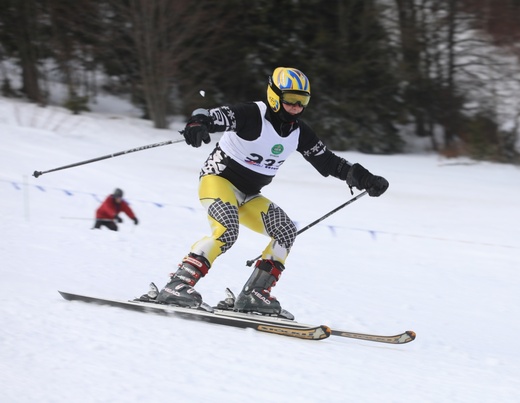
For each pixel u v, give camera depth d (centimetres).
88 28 7881
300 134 1579
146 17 7369
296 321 1617
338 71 8194
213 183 1558
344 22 8294
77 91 8256
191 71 8119
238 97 8475
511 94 7912
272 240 1611
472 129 7756
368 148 8194
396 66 8325
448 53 8300
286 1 8188
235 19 8206
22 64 8000
